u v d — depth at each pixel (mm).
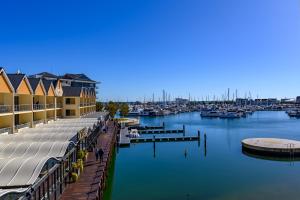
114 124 91312
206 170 46969
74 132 39344
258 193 35250
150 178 42406
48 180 23172
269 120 149000
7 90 41031
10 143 29953
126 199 33500
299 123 131000
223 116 164375
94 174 33469
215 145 72062
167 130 99062
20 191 17844
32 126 49469
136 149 67125
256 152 59625
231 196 34281
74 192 27328
